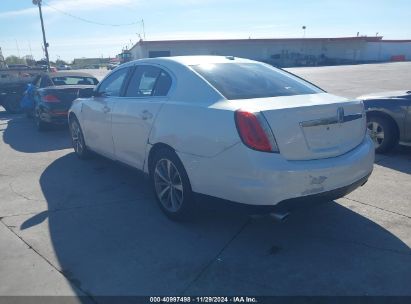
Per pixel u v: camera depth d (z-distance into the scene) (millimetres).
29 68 14156
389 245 3387
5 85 12734
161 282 2961
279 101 3361
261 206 3078
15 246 3537
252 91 3662
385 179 5023
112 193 4848
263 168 2998
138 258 3295
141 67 4625
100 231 3805
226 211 3377
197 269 3117
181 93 3820
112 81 5176
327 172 3188
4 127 10102
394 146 6211
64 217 4152
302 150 3166
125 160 4766
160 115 3898
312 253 3303
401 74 26391
